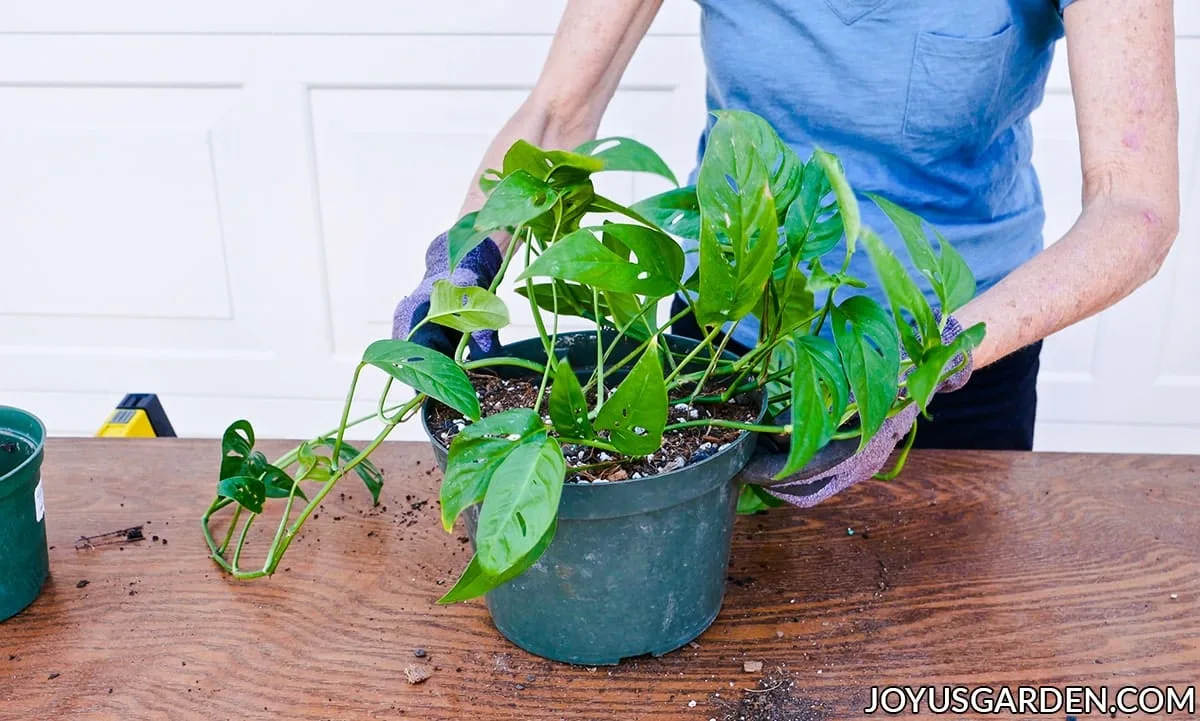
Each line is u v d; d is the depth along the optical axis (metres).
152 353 1.84
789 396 0.71
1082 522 0.83
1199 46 1.53
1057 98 1.60
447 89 1.64
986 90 0.94
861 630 0.71
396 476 0.92
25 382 1.87
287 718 0.64
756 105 1.03
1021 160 1.07
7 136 1.70
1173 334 1.70
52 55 1.64
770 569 0.78
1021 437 1.16
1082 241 0.77
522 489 0.54
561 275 0.54
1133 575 0.76
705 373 0.69
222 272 1.77
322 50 1.63
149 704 0.65
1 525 0.71
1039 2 0.91
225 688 0.67
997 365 1.10
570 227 0.65
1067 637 0.70
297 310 1.80
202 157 1.70
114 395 1.87
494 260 0.83
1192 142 1.59
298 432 1.90
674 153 1.68
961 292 0.60
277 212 1.73
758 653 0.69
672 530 0.64
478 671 0.68
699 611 0.69
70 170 1.71
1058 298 0.74
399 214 1.72
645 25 1.02
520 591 0.67
